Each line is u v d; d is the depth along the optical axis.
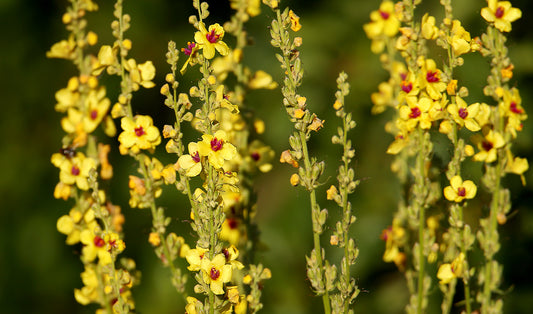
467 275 1.24
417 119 1.23
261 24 1.90
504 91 1.24
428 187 1.25
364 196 1.86
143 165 1.27
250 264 1.26
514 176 1.63
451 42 1.23
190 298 1.21
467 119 1.23
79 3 1.28
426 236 1.27
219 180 1.21
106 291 1.26
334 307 1.22
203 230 1.19
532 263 1.66
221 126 1.31
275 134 1.90
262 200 1.94
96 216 1.24
